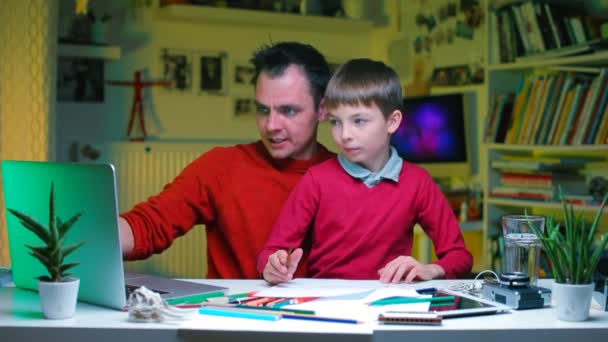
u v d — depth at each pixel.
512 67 3.50
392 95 1.77
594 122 3.11
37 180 1.41
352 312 1.27
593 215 3.26
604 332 1.20
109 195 1.27
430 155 4.22
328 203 1.81
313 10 4.72
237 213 1.94
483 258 3.69
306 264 1.87
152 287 1.45
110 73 4.37
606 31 3.19
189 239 4.48
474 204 4.03
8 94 2.81
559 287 1.24
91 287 1.35
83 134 4.31
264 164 1.97
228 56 4.59
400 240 1.83
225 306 1.29
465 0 4.08
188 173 1.97
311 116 1.88
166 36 4.47
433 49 4.36
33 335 1.18
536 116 3.40
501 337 1.17
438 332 1.15
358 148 1.76
